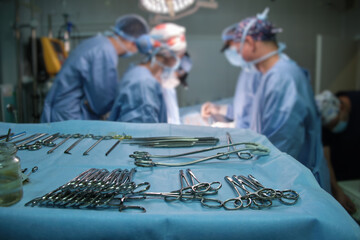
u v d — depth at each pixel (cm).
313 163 184
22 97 201
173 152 90
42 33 222
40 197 54
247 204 55
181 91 225
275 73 198
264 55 212
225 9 223
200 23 222
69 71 193
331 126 240
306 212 52
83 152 87
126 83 193
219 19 223
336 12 233
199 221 48
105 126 113
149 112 186
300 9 230
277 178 70
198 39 223
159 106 196
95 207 53
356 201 159
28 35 214
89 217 48
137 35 216
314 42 234
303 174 68
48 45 209
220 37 224
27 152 85
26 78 210
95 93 199
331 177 198
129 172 70
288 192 61
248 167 78
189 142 98
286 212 52
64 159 81
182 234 48
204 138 100
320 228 49
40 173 70
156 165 77
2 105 182
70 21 223
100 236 47
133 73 197
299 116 188
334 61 237
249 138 106
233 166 78
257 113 204
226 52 224
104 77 199
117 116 191
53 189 61
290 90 192
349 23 234
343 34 235
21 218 47
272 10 228
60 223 47
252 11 226
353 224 52
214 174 73
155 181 68
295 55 235
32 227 47
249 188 64
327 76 237
